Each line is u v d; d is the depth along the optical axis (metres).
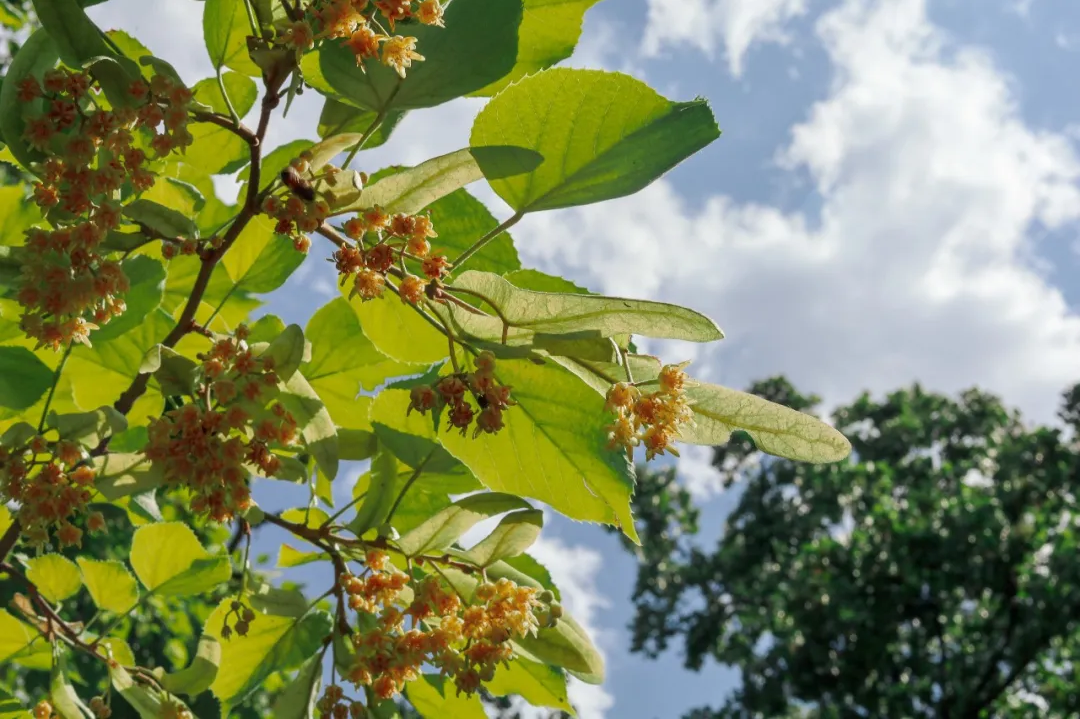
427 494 0.61
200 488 0.51
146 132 0.56
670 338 0.52
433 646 0.53
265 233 0.65
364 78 0.53
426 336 0.58
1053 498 4.70
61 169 0.51
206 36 0.60
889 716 4.51
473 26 0.54
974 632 4.51
